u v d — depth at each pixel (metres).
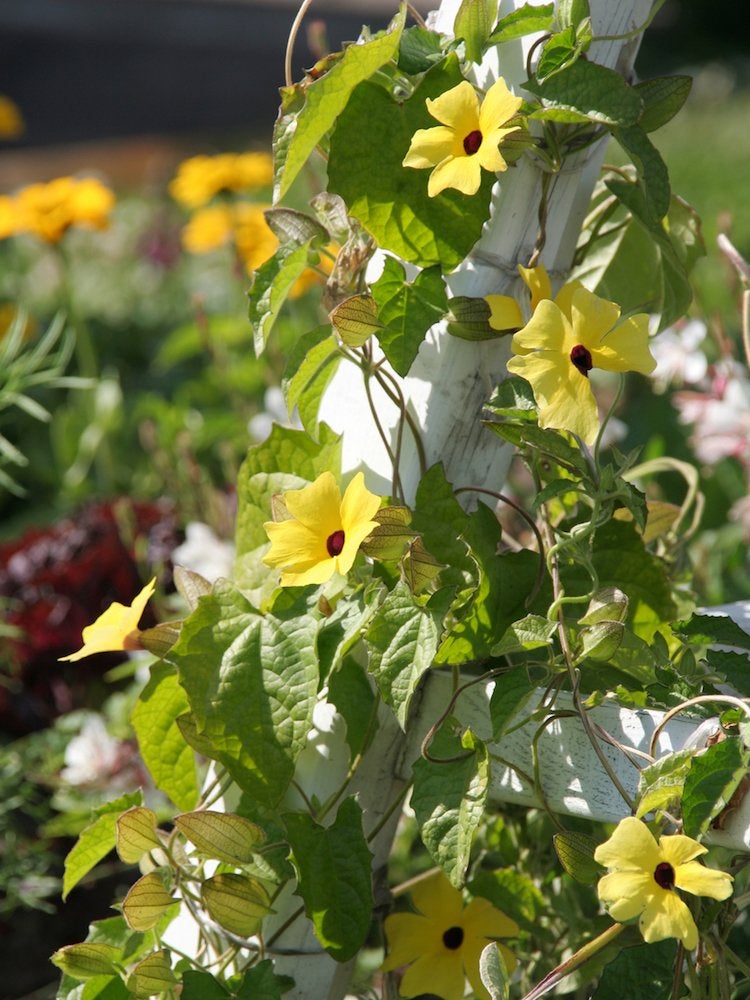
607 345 1.06
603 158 1.12
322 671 1.09
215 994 1.09
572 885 1.16
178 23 11.45
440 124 1.09
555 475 1.14
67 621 1.57
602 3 1.09
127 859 1.09
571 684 1.09
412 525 1.10
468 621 1.09
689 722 1.07
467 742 1.07
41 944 1.39
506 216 1.10
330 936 1.09
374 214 1.08
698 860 1.08
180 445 1.60
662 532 1.20
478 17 1.08
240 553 1.13
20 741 1.46
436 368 1.11
